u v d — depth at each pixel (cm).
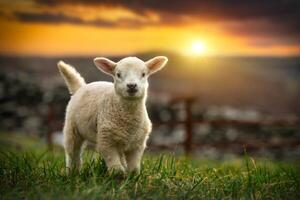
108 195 621
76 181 662
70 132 766
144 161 796
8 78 3903
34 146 1612
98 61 748
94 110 727
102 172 702
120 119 704
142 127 721
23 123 2769
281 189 705
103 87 750
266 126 2750
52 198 600
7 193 627
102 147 707
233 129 2683
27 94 3372
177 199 634
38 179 686
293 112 4050
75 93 788
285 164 1138
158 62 752
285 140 2427
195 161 1155
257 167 808
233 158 1875
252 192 666
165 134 2530
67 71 816
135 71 718
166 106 2989
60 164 820
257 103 4747
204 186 690
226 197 657
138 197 629
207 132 2586
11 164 757
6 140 1892
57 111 2900
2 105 3117
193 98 1393
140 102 713
